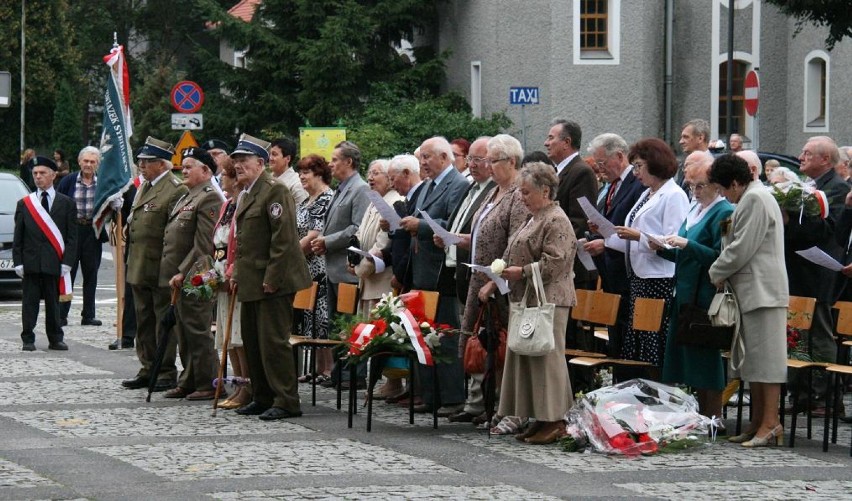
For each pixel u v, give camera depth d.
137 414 12.37
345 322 12.13
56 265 17.14
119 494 8.74
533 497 8.70
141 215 14.02
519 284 10.76
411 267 12.57
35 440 10.90
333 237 13.73
